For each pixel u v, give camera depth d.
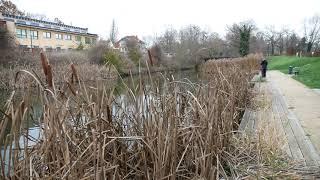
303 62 32.94
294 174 3.22
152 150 2.40
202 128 3.03
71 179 2.02
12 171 1.99
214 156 3.12
